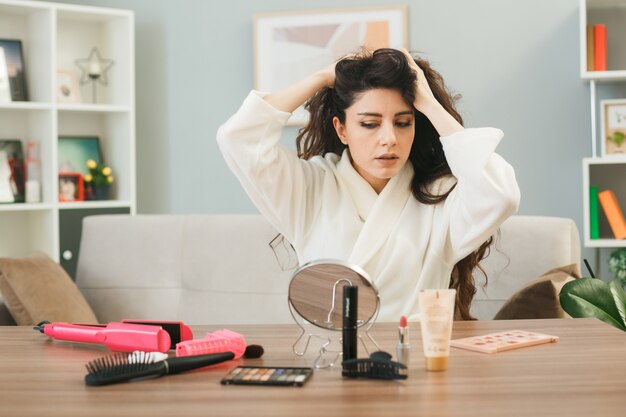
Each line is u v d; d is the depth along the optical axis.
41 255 2.68
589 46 3.53
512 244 2.46
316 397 1.02
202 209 4.16
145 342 1.29
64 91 3.99
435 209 1.76
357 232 1.77
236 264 2.74
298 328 1.49
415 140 1.80
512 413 0.94
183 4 4.12
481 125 3.82
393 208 1.76
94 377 1.10
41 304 2.44
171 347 1.32
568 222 2.47
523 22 3.78
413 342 1.33
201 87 4.12
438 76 1.88
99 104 4.15
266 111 1.73
